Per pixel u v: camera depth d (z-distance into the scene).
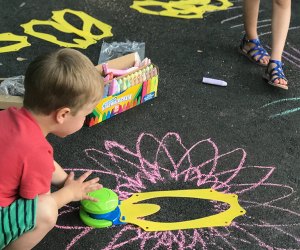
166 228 1.73
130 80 2.17
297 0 3.21
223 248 1.68
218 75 2.54
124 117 2.20
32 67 1.43
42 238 1.59
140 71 2.21
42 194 1.48
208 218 1.77
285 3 2.39
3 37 2.64
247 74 2.56
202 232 1.72
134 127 2.15
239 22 2.96
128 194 1.84
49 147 1.45
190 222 1.75
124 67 2.29
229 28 2.91
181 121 2.21
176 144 2.09
